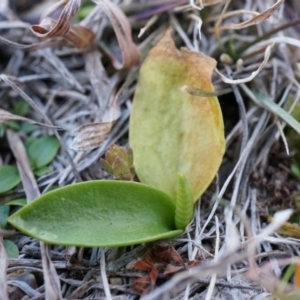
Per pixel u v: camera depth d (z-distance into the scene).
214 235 0.22
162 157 0.22
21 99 0.26
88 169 0.24
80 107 0.26
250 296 0.20
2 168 0.23
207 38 0.26
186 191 0.20
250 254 0.19
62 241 0.20
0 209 0.22
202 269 0.18
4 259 0.20
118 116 0.24
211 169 0.22
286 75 0.25
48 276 0.20
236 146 0.24
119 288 0.20
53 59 0.26
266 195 0.23
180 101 0.23
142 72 0.24
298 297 0.19
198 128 0.22
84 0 0.27
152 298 0.18
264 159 0.24
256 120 0.24
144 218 0.21
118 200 0.21
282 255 0.21
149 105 0.23
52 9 0.24
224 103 0.25
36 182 0.23
